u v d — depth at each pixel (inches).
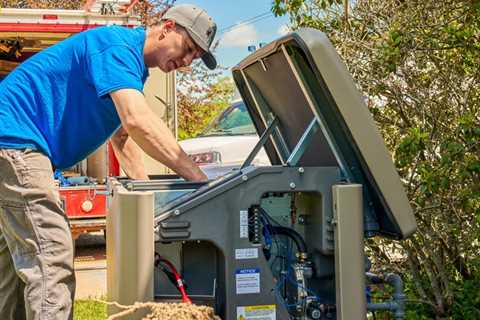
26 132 129.0
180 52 134.0
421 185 177.9
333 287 134.3
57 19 337.7
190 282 128.7
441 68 189.9
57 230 126.6
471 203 181.9
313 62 121.6
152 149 126.0
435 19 188.4
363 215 128.9
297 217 136.8
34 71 133.4
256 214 126.3
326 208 126.8
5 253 138.2
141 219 115.8
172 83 364.8
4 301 140.1
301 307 133.1
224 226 123.3
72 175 377.4
